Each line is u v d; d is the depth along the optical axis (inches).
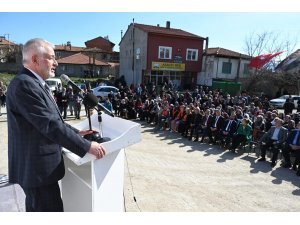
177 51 1088.2
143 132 426.3
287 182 233.0
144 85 934.4
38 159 63.2
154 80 1091.3
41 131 59.7
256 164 283.3
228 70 1139.3
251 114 421.7
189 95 588.4
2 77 968.9
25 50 65.7
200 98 592.4
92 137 76.5
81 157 64.4
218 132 357.7
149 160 274.8
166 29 1138.0
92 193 70.2
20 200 134.0
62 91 514.9
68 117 512.7
